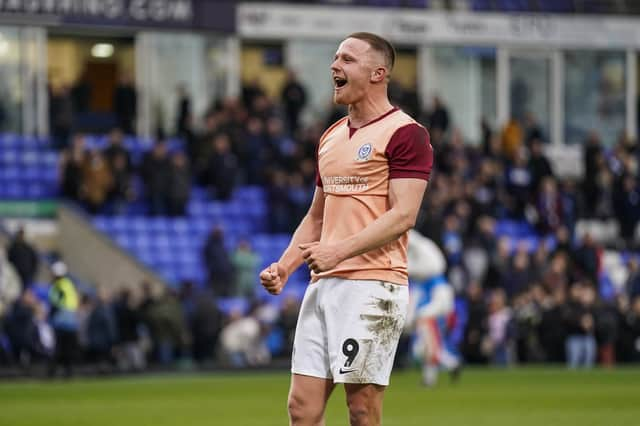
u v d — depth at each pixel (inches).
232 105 3289.9
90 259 2938.0
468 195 3208.7
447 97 3902.6
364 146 756.6
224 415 1667.1
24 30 3371.1
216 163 3186.5
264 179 3299.7
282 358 2768.2
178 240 3132.4
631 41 4055.1
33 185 3174.2
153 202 3125.0
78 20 3262.8
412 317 2188.7
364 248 737.6
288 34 3681.1
